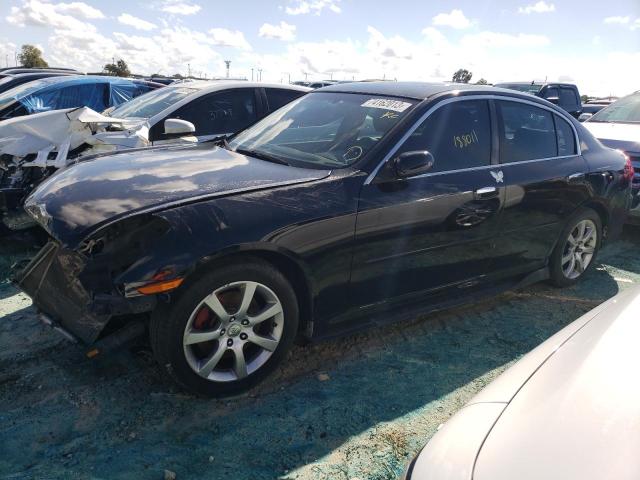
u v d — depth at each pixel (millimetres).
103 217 2551
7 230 4660
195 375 2707
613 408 1500
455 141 3531
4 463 2344
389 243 3156
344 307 3127
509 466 1396
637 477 1271
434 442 1627
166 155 3518
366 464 2436
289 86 7137
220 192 2754
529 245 4043
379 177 3121
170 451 2463
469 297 3770
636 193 5754
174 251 2477
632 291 2229
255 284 2748
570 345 1892
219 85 6562
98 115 5566
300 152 3455
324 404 2863
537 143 4070
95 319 2631
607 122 7453
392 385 3074
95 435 2547
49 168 4977
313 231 2844
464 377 3191
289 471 2375
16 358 3164
